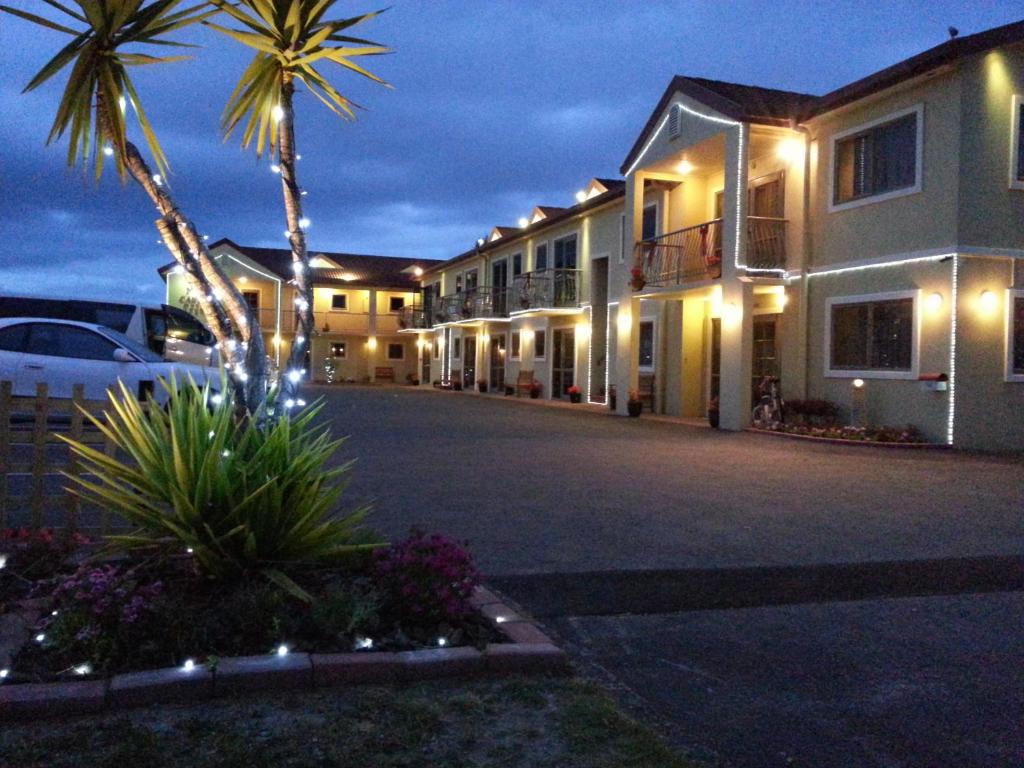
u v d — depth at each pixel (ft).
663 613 19.58
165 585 17.34
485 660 15.19
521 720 13.47
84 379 41.14
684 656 17.12
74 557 19.54
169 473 17.31
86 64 18.37
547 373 102.73
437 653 15.14
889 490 34.86
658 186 76.07
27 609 16.74
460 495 31.96
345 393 116.26
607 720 13.52
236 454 17.72
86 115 18.74
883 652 17.49
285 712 13.42
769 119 57.98
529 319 107.65
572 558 23.26
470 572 17.10
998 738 13.64
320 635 15.51
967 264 48.14
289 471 17.57
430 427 59.88
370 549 18.20
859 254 54.44
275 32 19.98
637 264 73.20
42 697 13.07
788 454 46.03
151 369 41.81
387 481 34.81
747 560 23.56
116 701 13.35
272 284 159.12
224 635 15.05
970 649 17.71
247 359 19.99
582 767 12.06
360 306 168.96
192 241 19.70
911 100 50.60
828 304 56.85
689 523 28.02
